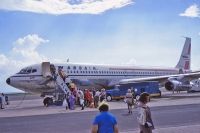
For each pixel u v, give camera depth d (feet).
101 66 162.61
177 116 81.87
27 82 138.72
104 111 29.43
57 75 137.28
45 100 135.23
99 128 28.86
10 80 140.05
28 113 102.47
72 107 114.11
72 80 147.02
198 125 65.82
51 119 82.79
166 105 116.47
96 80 158.30
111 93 150.82
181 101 138.31
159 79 170.81
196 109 99.60
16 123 75.72
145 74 184.34
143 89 154.61
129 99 94.07
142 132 35.63
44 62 138.41
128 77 174.40
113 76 166.40
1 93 131.85
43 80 138.00
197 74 164.04
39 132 61.41
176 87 161.48
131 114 91.35
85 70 153.89
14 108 129.18
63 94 134.31
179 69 206.18
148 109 35.70
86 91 125.59
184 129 60.29
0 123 76.23
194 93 233.14
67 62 149.38
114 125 29.14
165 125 66.59
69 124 71.97
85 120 79.25
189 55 228.22
